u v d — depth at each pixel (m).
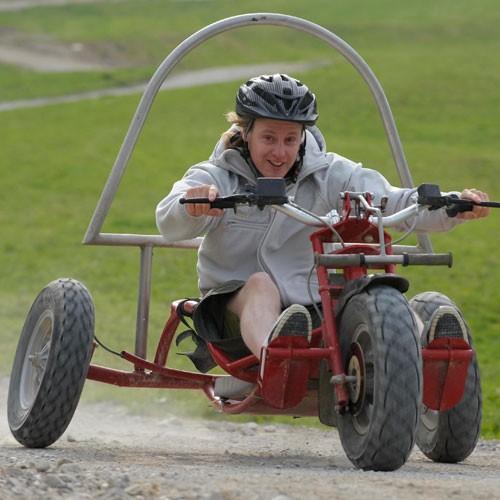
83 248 74.31
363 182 18.14
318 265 15.24
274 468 16.20
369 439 14.59
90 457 17.36
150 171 109.25
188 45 19.06
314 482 13.45
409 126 137.62
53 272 65.38
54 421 18.20
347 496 12.41
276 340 15.20
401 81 162.88
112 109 151.00
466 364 15.37
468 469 17.06
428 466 17.25
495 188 103.31
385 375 14.31
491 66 174.62
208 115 147.75
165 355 20.48
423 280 65.69
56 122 140.75
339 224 15.86
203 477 13.82
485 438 26.70
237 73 184.38
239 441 23.73
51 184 102.81
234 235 17.72
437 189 16.02
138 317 20.36
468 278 66.69
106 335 42.50
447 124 139.00
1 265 67.62
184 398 31.30
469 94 155.62
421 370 14.45
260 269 17.81
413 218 17.66
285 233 17.75
